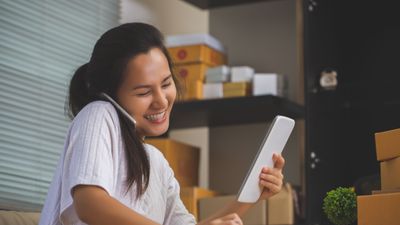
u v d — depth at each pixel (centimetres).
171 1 461
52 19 378
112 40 207
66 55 383
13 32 357
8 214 256
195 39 403
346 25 409
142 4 441
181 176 397
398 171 209
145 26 210
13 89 354
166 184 224
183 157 400
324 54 394
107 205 184
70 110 219
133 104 204
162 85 207
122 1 428
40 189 360
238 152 425
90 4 400
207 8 443
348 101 400
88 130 195
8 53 354
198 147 416
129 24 211
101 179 189
